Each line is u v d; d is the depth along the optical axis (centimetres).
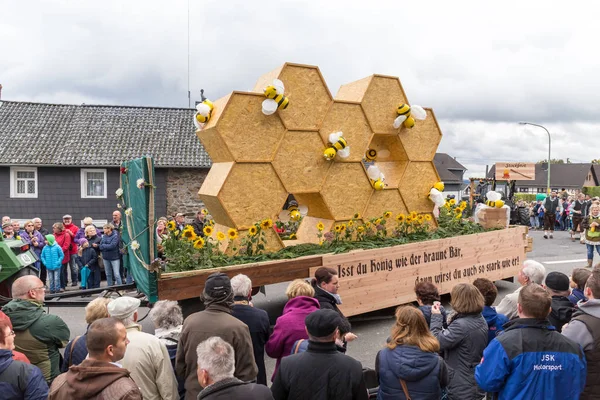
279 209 691
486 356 290
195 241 584
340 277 664
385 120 802
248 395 234
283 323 373
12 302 383
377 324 730
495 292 401
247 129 658
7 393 274
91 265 973
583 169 6731
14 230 966
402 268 732
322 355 275
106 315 365
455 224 911
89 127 1928
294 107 696
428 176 873
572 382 277
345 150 725
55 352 392
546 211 1738
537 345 279
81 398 233
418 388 298
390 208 823
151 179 533
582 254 1356
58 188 1777
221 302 341
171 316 394
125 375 245
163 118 2048
